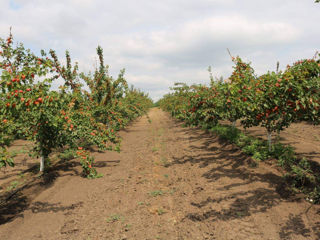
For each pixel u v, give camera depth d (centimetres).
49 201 566
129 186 656
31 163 856
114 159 978
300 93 563
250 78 781
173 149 1105
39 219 480
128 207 523
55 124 634
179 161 893
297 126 1216
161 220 457
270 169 648
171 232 411
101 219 472
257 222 421
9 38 644
